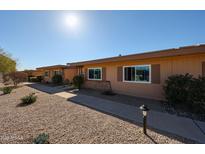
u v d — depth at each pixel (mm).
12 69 22500
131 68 10609
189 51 6727
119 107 7258
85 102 8453
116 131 4395
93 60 12984
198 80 6242
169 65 8406
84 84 15570
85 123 5109
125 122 5156
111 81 12258
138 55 9195
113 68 12078
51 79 24844
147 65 9539
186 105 6973
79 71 17016
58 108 7254
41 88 16672
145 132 4250
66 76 21812
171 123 5008
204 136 4016
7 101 9578
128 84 10812
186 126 4730
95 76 14094
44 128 4793
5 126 5086
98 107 7281
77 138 4008
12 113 6688
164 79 8617
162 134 4156
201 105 6027
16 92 13789
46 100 9266
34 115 6258
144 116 4270
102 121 5281
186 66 7707
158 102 8320
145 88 9664
